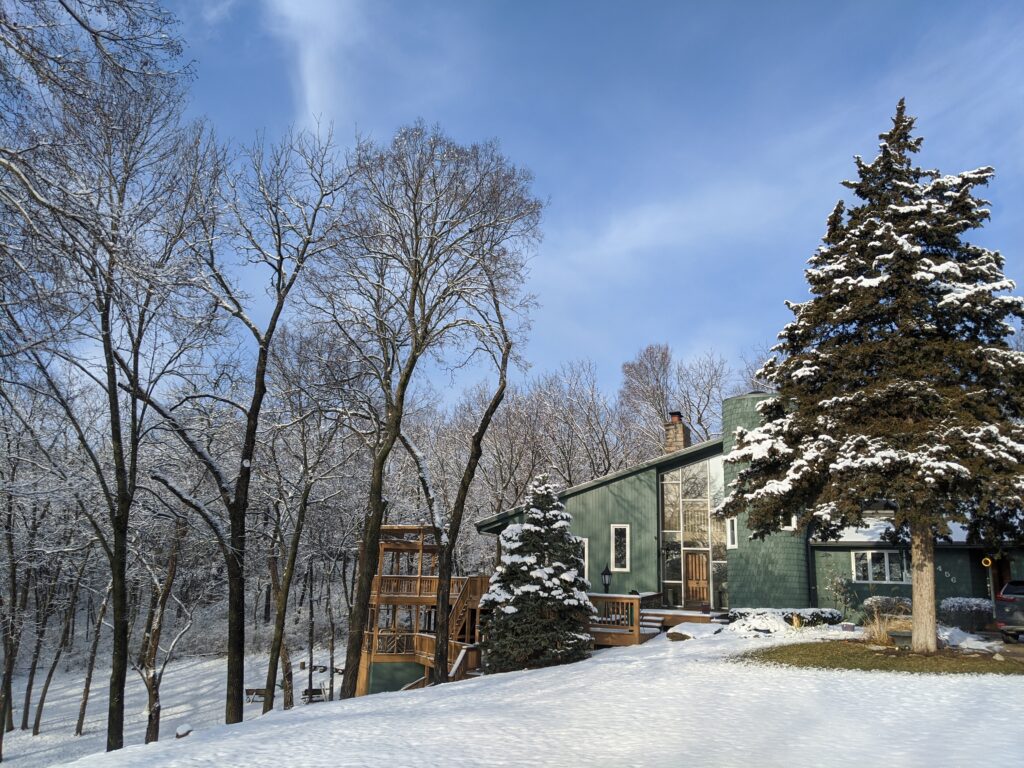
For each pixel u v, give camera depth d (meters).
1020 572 27.28
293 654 45.12
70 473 23.50
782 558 29.12
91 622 49.69
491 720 13.70
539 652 23.42
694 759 10.23
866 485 16.69
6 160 9.36
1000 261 19.36
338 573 43.94
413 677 29.70
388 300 26.97
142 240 15.81
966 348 17.81
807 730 11.99
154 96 11.00
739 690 15.57
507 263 26.61
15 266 9.95
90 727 35.59
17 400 15.70
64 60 9.45
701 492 31.95
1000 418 17.48
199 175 21.05
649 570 30.92
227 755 11.88
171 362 21.77
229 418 27.44
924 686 15.26
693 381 58.81
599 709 14.38
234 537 21.25
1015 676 16.14
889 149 19.69
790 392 19.98
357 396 27.34
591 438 53.22
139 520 29.11
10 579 32.28
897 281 18.47
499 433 50.66
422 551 31.27
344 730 13.74
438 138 25.66
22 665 44.75
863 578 29.41
